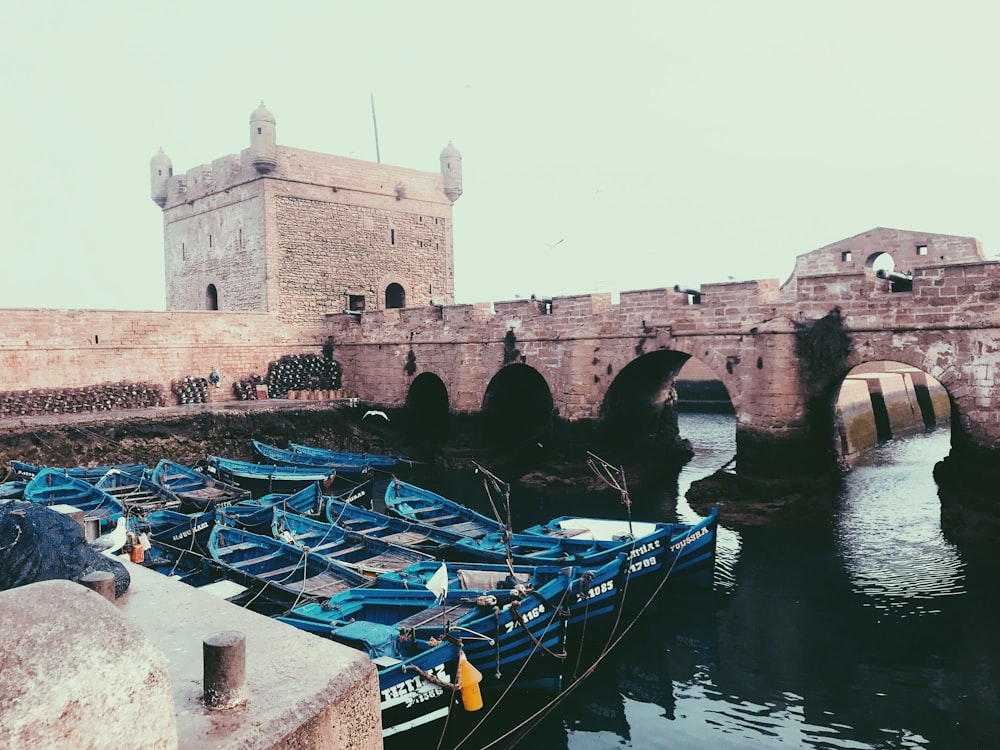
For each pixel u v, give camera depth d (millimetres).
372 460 31328
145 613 5230
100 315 33625
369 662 4387
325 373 41094
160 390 35625
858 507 25469
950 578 18500
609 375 29250
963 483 21109
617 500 27391
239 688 3799
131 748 2826
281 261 41281
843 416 34781
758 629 16125
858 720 12648
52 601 2898
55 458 29484
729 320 25594
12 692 2496
